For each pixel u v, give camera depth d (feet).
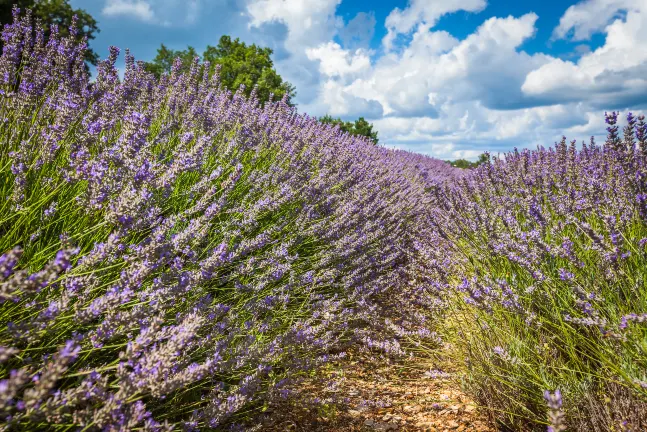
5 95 10.03
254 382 7.06
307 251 14.12
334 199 16.01
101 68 12.13
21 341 5.10
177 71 17.46
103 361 6.68
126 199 5.88
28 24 11.66
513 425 7.97
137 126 6.77
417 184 30.96
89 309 5.22
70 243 5.74
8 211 7.38
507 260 10.43
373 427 8.54
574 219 8.18
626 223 8.90
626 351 6.84
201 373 5.12
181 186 11.62
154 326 5.17
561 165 14.78
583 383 7.25
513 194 15.67
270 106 20.48
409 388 10.31
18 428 4.77
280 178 14.37
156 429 5.01
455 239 15.28
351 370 11.16
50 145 8.18
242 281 10.37
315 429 8.37
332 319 10.61
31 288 4.09
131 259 6.05
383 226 17.78
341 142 23.95
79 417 4.49
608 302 7.64
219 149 14.28
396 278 15.58
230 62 78.07
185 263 8.83
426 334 10.82
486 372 8.18
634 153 8.86
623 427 6.18
